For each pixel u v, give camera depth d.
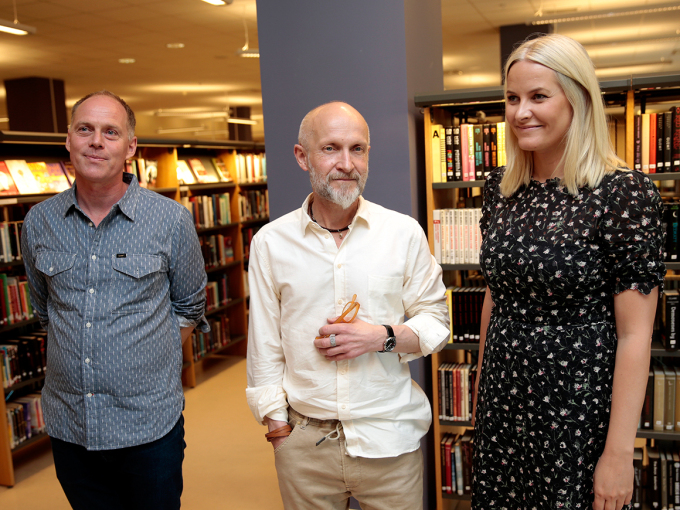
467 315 2.57
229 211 5.77
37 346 3.64
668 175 2.23
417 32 2.61
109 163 1.65
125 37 7.93
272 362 1.55
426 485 2.68
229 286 5.90
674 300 2.28
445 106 2.72
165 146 4.96
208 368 5.61
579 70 1.22
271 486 3.15
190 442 3.80
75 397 1.65
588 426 1.29
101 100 1.67
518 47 1.33
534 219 1.33
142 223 1.71
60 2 6.28
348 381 1.43
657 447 2.55
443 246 2.55
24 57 8.82
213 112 17.25
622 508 1.27
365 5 2.43
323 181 1.40
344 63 2.48
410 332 1.45
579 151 1.26
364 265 1.45
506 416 1.40
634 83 2.18
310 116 1.43
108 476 1.73
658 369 2.44
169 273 1.79
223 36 8.10
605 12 6.39
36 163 3.83
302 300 1.46
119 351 1.64
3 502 3.11
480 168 2.51
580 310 1.29
